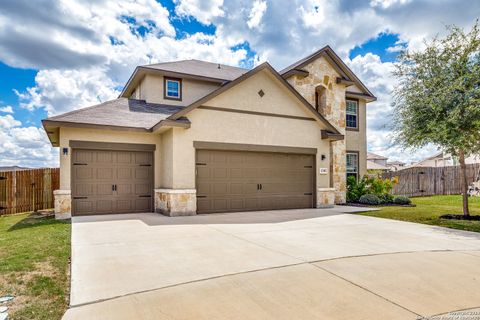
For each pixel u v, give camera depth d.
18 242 7.22
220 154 12.30
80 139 11.30
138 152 12.34
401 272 5.08
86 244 6.79
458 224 9.71
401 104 11.00
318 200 14.20
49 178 15.84
